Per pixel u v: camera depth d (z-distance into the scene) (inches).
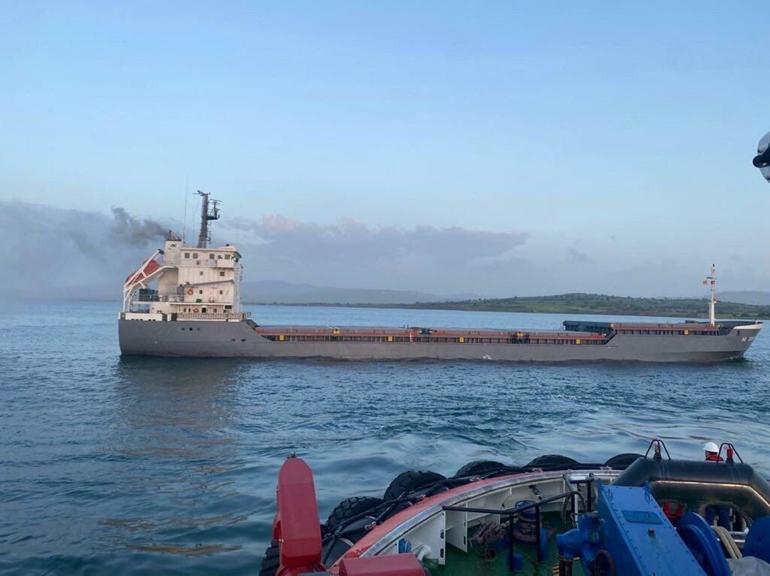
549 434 1254.3
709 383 2283.5
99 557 601.6
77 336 3919.8
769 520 279.4
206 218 2640.3
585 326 3184.1
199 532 669.3
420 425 1330.0
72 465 954.1
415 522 374.0
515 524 433.7
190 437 1174.3
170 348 2415.1
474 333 2753.4
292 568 247.1
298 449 1082.7
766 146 289.6
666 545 243.6
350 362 2539.4
